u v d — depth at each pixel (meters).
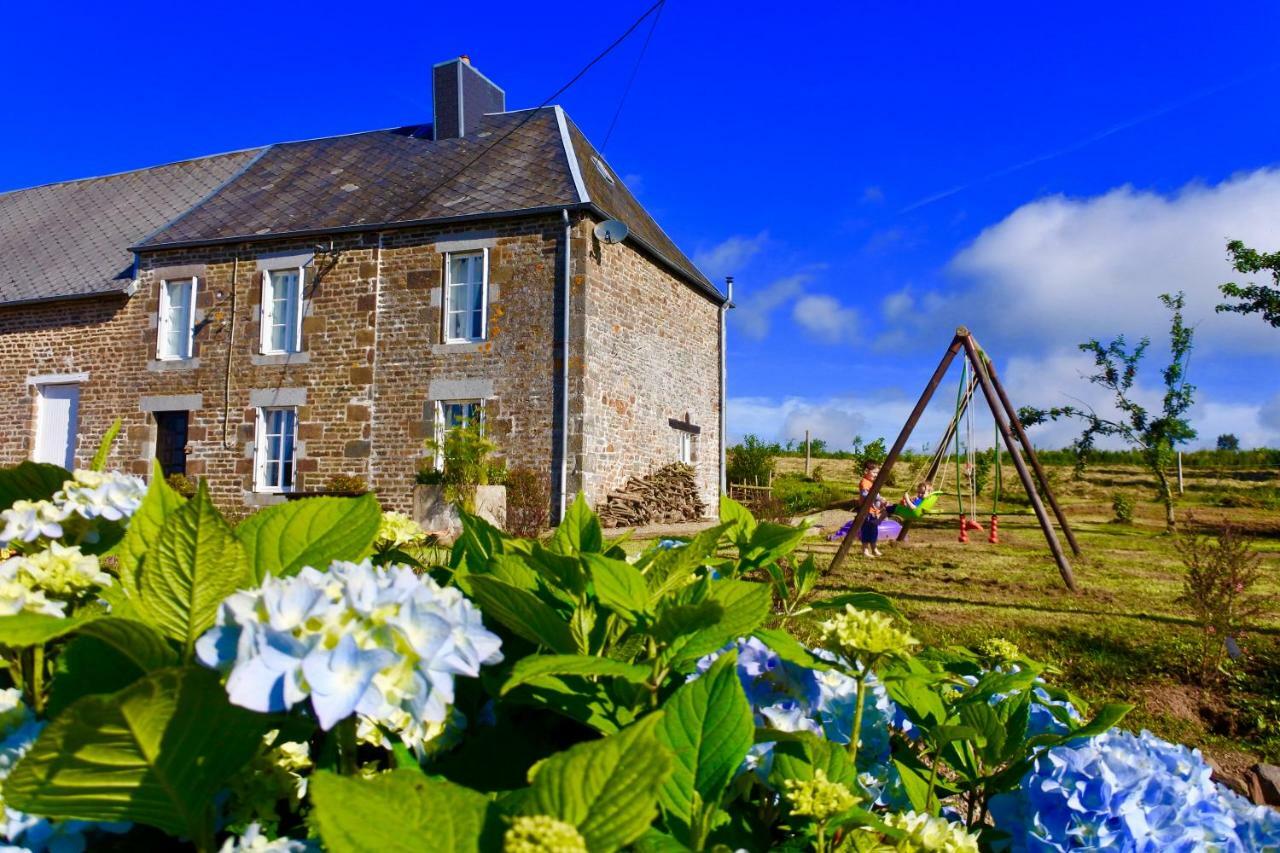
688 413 16.52
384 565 1.41
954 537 13.36
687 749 1.00
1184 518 17.08
